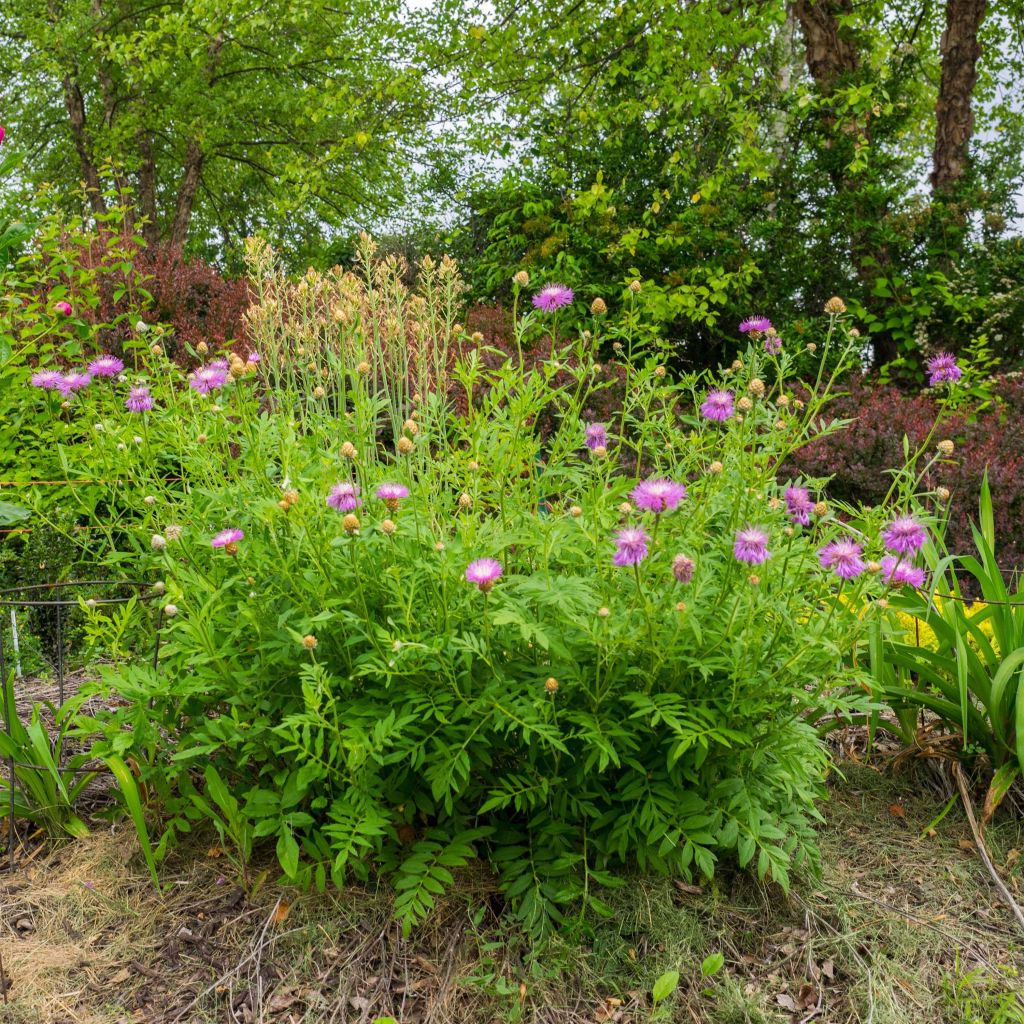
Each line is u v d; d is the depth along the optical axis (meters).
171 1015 1.95
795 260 8.81
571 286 8.45
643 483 2.02
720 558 2.31
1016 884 2.46
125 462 2.56
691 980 2.09
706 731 1.99
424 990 2.03
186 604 2.17
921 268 8.81
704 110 9.82
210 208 20.81
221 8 11.62
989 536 2.90
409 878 2.10
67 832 2.51
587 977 2.06
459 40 11.54
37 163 18.17
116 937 2.15
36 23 16.39
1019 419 6.04
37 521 3.83
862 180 8.88
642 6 9.40
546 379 2.45
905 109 9.42
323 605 2.08
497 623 1.87
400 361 3.60
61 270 4.18
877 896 2.40
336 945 2.12
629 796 2.17
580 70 11.09
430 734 2.08
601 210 8.77
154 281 6.27
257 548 2.23
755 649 2.08
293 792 2.14
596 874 2.18
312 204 18.78
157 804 2.52
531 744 2.15
